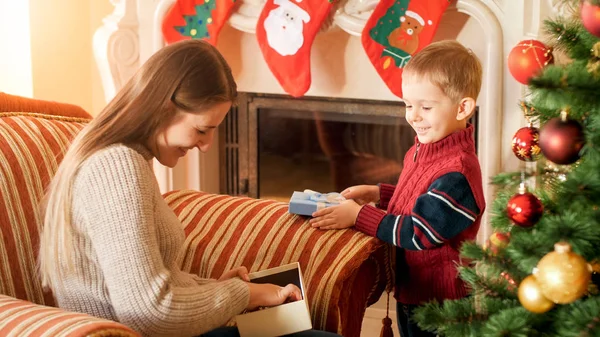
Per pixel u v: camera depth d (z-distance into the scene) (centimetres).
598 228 106
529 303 107
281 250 157
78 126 163
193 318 118
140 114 119
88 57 256
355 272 152
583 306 106
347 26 209
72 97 253
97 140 119
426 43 198
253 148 249
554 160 108
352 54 224
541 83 103
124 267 113
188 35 220
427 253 158
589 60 112
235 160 253
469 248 117
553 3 193
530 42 133
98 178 114
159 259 116
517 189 119
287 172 250
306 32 208
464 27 210
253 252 158
